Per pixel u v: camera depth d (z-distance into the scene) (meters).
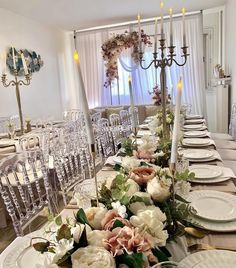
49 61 5.96
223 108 5.09
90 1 4.49
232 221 1.00
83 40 6.39
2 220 2.46
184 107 4.14
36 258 0.83
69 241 0.62
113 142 3.33
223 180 1.43
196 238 0.93
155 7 5.02
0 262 0.83
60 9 4.81
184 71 5.81
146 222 0.69
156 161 1.30
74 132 2.84
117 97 6.35
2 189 1.48
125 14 5.34
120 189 0.83
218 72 5.12
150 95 6.11
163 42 1.72
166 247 0.80
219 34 5.70
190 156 1.87
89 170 2.28
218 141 3.43
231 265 0.76
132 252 0.60
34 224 2.03
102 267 0.56
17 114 4.88
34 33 5.43
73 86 7.05
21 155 1.87
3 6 4.49
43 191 2.28
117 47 5.96
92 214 0.74
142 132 3.17
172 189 0.90
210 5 5.17
